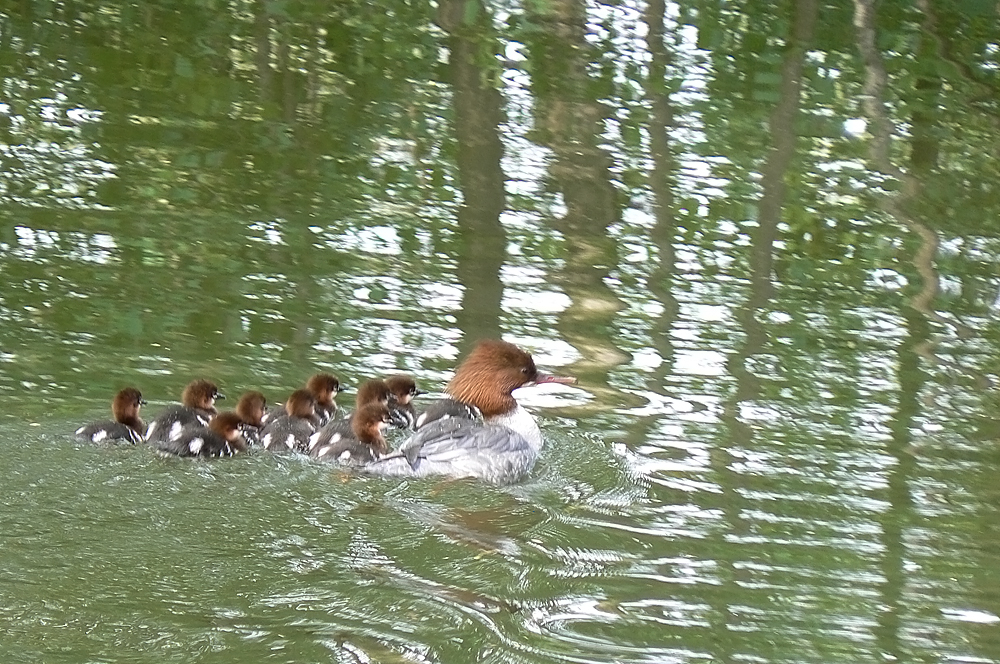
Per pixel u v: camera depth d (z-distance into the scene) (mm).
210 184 19078
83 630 9047
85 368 13609
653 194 19766
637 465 12461
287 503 11281
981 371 14789
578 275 16875
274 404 13375
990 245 18734
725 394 14070
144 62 24656
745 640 9578
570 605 9938
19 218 17344
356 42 26500
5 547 10062
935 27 27938
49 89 22703
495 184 19766
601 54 26266
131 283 15742
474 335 15047
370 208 18609
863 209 19734
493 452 12188
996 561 10867
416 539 10820
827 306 16500
